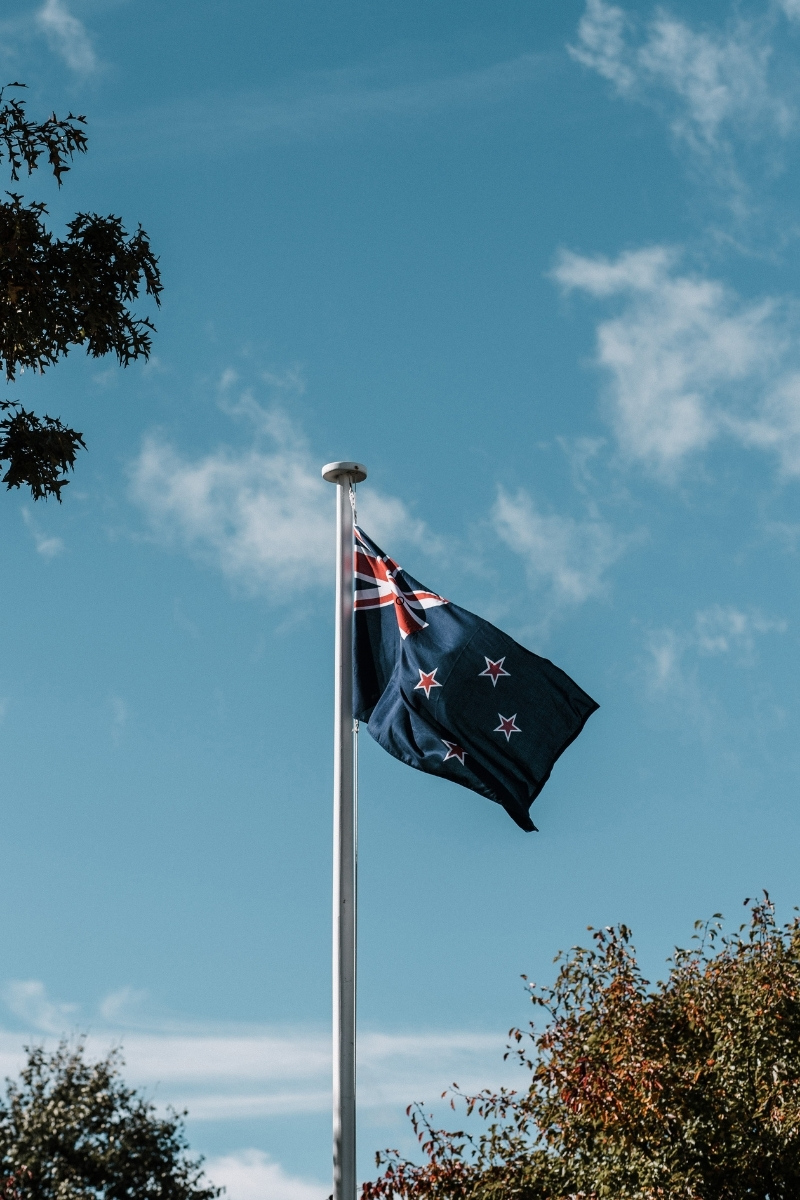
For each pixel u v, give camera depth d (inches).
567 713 442.3
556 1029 544.1
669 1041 524.4
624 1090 486.0
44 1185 641.0
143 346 425.4
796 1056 505.0
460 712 435.2
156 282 421.1
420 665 442.6
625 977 542.9
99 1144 655.1
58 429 418.6
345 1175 368.2
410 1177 539.8
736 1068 501.7
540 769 434.9
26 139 393.7
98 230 409.4
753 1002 520.1
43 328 405.4
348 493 476.7
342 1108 376.2
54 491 421.7
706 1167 471.8
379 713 443.5
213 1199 674.8
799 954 545.3
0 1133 650.2
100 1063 684.7
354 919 404.8
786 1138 472.1
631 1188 479.2
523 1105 538.0
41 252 402.0
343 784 431.8
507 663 442.6
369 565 469.7
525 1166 526.3
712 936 581.3
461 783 427.5
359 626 459.2
